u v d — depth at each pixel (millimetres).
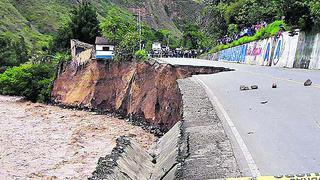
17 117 49000
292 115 12422
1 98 70750
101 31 81438
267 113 13070
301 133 10281
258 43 44875
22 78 74688
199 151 9219
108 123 45000
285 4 32531
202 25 112500
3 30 143000
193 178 7559
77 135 36875
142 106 44312
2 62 100750
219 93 18547
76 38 82500
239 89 19406
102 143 33375
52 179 23547
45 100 68812
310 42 29734
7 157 28688
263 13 55656
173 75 38562
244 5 67500
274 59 38438
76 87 61688
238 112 13633
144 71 46969
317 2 28844
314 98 14984
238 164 8203
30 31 156625
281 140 9797
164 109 38500
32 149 31297
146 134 38062
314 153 8609
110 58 57188
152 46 83500
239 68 35500
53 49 86625
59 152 30250
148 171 13555
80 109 58750
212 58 77688
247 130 11023
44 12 177375
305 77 22891
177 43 118375
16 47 110875
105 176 11211
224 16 82812
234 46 58500
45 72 75375
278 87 18906
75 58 65875
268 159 8430
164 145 15664
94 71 58312
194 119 12680
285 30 35844
